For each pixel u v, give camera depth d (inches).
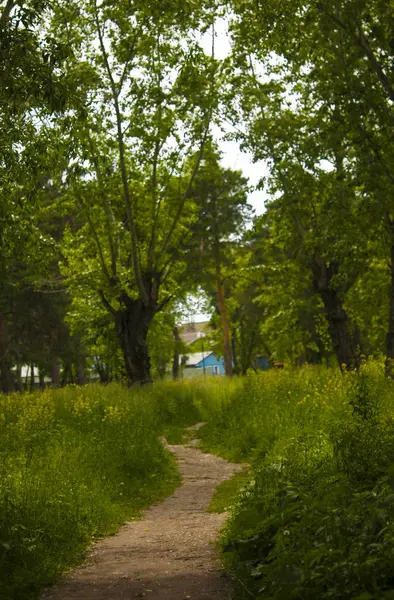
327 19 836.0
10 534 335.3
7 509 369.4
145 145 1393.9
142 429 756.0
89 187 1391.5
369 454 363.9
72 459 550.6
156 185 1492.4
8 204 641.0
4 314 2246.6
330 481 339.3
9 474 462.9
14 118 540.7
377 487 288.4
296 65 984.9
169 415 1197.7
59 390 1127.0
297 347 2191.2
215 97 1338.6
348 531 240.1
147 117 1369.3
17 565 312.8
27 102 483.8
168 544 382.9
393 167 948.0
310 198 1294.3
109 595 280.2
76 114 517.3
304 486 336.8
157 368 2760.8
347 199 1024.9
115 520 465.4
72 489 462.0
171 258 1582.2
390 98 879.7
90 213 1437.0
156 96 1323.8
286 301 1820.9
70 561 348.2
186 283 1939.0
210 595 267.7
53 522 383.6
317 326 1764.3
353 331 1835.6
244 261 2352.4
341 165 1130.0
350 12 823.1
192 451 882.8
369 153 948.0
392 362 818.8
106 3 1205.7
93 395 989.8
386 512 242.4
